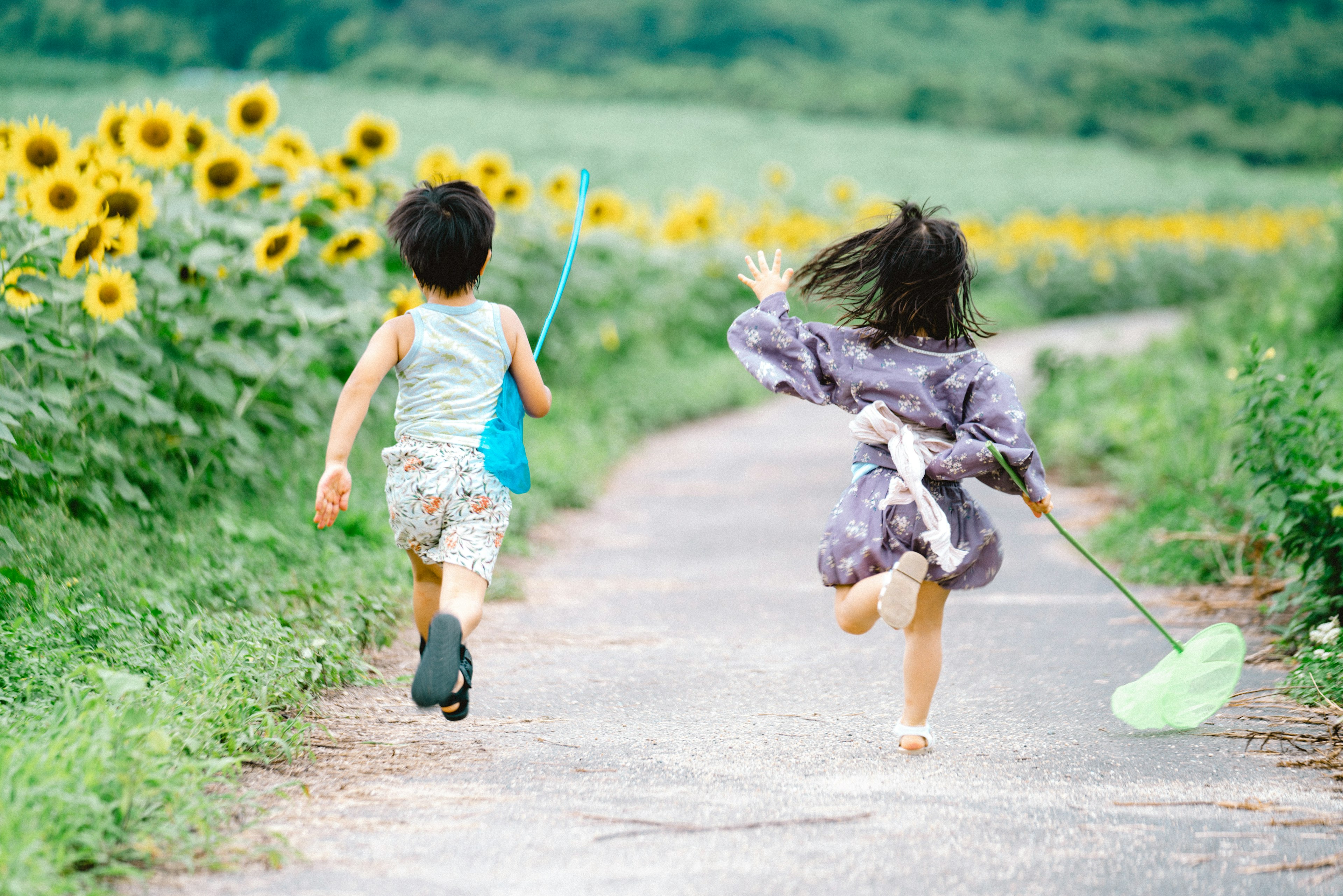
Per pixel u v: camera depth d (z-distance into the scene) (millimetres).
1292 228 47562
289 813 4734
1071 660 7320
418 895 4000
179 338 9586
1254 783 5160
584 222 20969
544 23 128625
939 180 71938
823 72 124375
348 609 7289
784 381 5438
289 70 107312
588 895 4016
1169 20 151750
